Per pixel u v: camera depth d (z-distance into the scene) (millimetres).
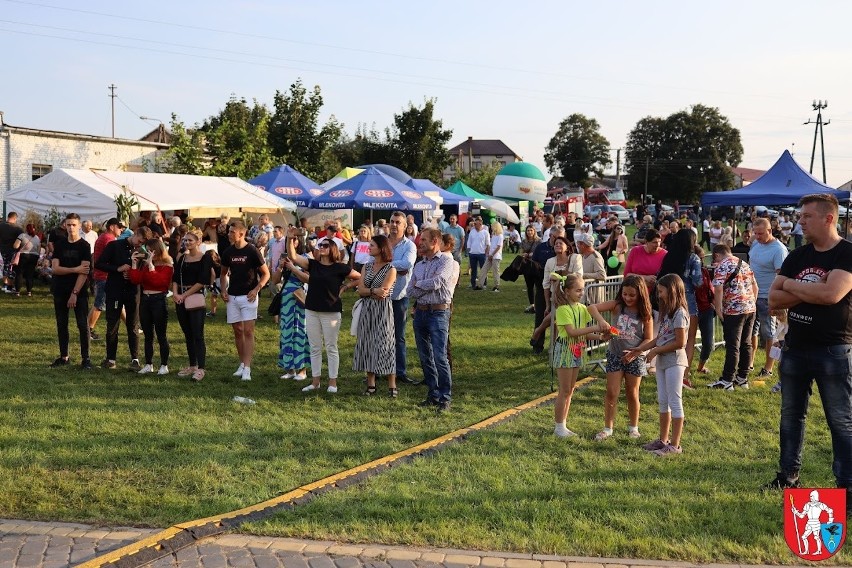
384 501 5328
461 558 4469
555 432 7172
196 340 9602
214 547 4613
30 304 16469
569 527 4898
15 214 18109
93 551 4551
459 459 6348
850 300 5254
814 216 5230
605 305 7090
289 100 40094
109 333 10164
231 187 22156
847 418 5301
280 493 5539
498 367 10578
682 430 7445
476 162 120500
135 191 19156
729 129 96625
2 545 4633
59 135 27719
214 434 7062
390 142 51469
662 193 97875
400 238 9578
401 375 9570
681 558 4504
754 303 9219
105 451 6457
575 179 113000
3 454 6312
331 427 7422
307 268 9469
